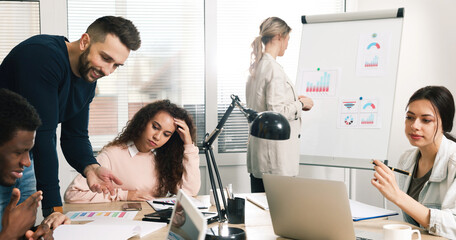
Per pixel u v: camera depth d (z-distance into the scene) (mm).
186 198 1167
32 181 1890
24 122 1300
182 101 3719
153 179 2451
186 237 1104
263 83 3090
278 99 3033
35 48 1765
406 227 1528
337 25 3191
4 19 3439
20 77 1739
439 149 1972
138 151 2467
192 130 2521
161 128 2373
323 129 3145
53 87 1801
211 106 3732
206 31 3682
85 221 1815
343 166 3064
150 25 3639
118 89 3621
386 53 3021
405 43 3650
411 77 3635
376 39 3059
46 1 3430
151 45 3648
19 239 1421
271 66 3076
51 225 1614
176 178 2449
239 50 3771
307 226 1567
